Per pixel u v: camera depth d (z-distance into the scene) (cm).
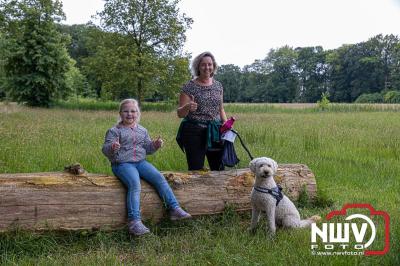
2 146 1005
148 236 505
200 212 584
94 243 501
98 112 2927
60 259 448
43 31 3925
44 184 501
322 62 11694
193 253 465
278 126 1853
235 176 615
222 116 646
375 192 776
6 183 486
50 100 3997
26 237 479
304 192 678
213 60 612
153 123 1886
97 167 839
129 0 3959
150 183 556
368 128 1866
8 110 2716
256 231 541
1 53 3847
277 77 11888
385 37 10738
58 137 1223
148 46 4059
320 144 1271
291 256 448
